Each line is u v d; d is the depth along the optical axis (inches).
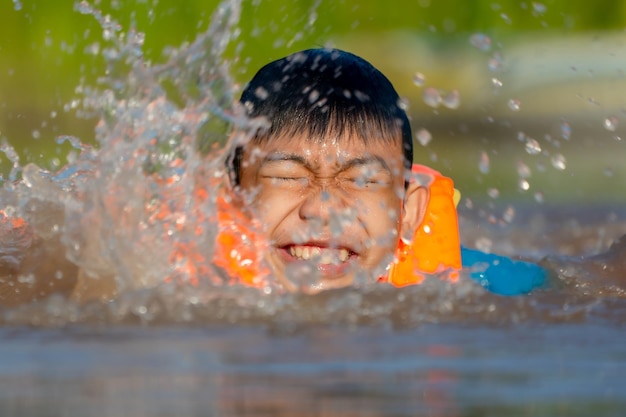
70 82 1336.1
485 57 1654.8
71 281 319.3
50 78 1400.1
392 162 362.0
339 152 350.6
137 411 189.8
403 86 1652.3
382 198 357.7
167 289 307.1
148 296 299.6
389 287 313.0
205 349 245.0
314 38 1403.8
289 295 303.6
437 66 1684.3
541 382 213.0
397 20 1765.5
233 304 292.8
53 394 203.2
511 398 199.9
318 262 354.6
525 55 1585.9
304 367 226.1
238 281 337.4
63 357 237.0
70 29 1412.4
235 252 342.3
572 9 1706.4
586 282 364.2
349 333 263.9
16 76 1419.8
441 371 223.1
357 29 1752.0
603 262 387.2
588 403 196.5
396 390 205.6
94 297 304.7
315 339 256.8
